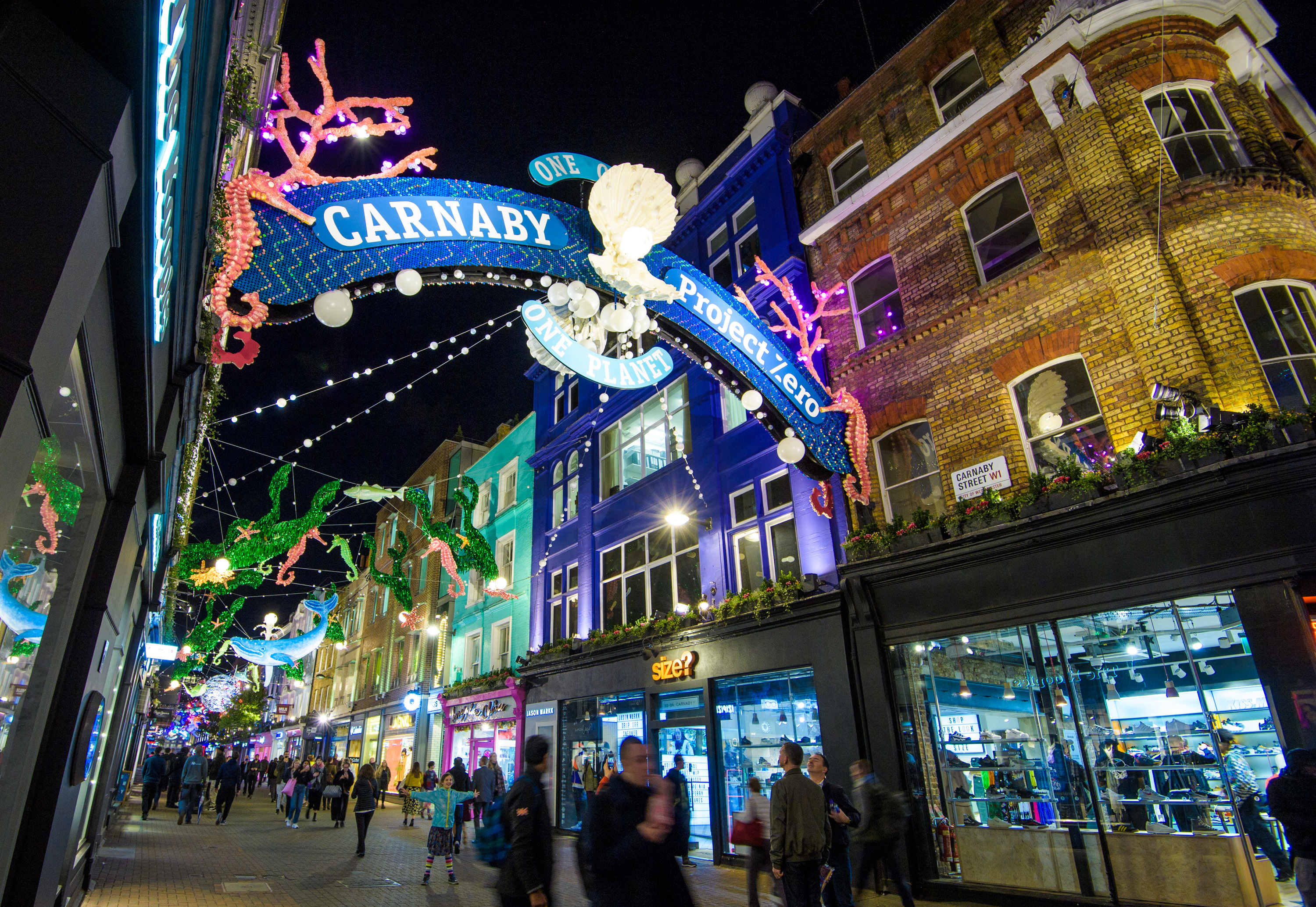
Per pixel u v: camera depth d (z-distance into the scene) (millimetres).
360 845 12305
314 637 13070
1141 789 7777
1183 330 8406
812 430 10516
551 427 21281
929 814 9289
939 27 13094
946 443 10695
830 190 14273
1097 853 7871
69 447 4047
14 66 2475
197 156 3939
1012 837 8500
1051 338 9789
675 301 9312
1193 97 9711
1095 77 10211
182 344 5355
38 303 2477
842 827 6840
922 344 11406
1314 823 5020
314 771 19859
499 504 23969
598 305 7535
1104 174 9633
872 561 10289
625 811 3750
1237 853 6930
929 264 11820
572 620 18219
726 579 13367
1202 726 7484
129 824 16547
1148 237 8977
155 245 3570
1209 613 7574
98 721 6348
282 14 6996
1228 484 7270
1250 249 8414
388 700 28484
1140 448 8117
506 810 4715
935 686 9695
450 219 7082
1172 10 9961
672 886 3590
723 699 12523
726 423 14562
